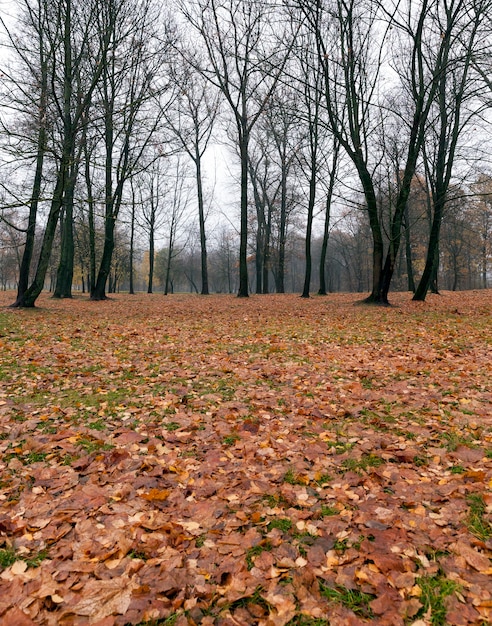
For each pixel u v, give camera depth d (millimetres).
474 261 53281
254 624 1982
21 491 3262
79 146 15430
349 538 2570
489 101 13266
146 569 2346
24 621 1956
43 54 14266
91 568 2357
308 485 3271
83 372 6719
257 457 3764
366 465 3539
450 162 17016
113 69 17219
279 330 10719
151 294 37469
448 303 17281
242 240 23562
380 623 1950
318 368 6812
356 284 74562
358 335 9828
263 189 35750
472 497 2938
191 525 2754
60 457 3852
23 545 2582
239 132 21922
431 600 2066
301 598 2117
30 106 12719
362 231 54531
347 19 15531
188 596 2152
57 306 18969
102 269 24516
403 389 5598
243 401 5328
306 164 25203
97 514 2924
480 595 2070
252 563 2404
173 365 7152
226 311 16125
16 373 6598
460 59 13555
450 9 14734
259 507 2961
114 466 3656
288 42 17625
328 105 16141
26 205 13039
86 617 2014
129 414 4902
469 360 7062
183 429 4441
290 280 89250
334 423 4547
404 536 2547
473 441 3945
